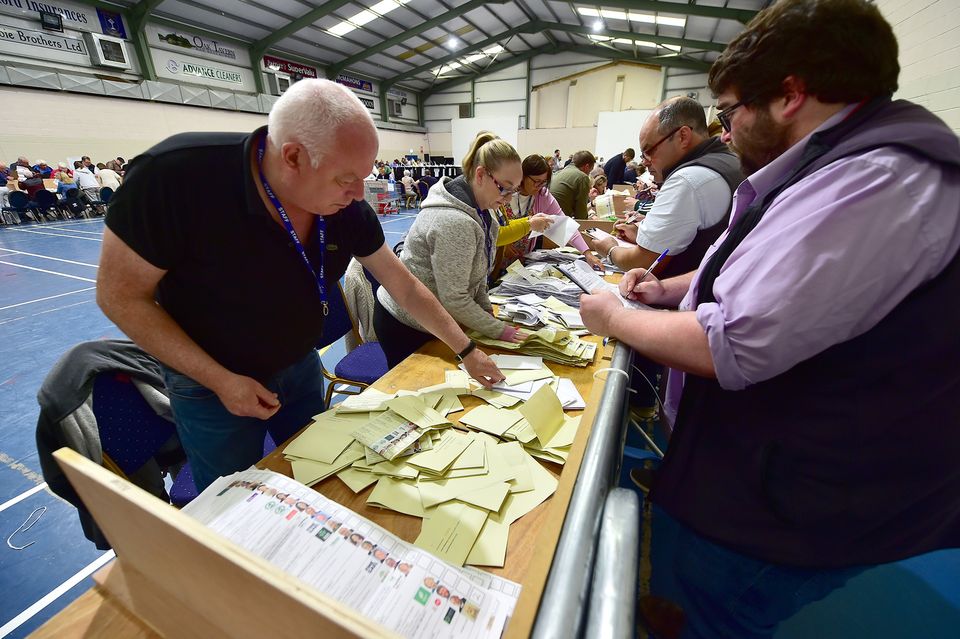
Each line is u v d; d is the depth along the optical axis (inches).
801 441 20.0
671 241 49.7
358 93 528.1
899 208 15.7
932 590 44.4
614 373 25.3
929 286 16.4
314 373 43.4
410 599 18.3
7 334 121.3
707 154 49.3
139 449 42.3
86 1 293.1
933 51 89.6
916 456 18.6
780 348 17.6
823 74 18.8
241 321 31.7
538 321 47.5
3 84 270.1
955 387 17.3
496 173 43.4
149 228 25.9
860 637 40.6
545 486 25.6
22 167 284.2
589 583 12.8
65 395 36.9
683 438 25.3
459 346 37.3
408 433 29.1
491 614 18.0
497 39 489.4
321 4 362.9
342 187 27.0
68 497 38.2
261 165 28.6
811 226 16.7
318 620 11.0
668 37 397.4
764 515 22.0
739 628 27.4
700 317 21.1
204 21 350.0
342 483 26.0
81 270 184.9
